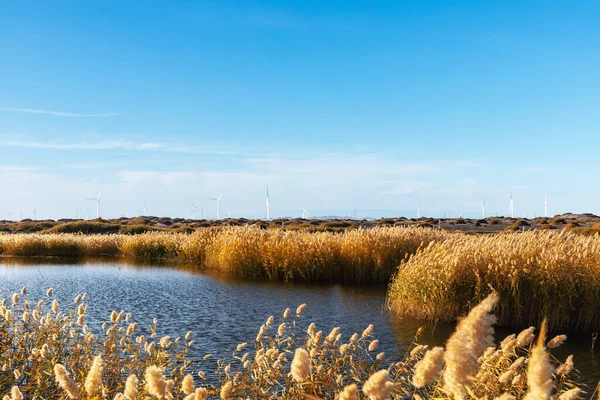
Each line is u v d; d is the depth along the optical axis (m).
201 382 8.14
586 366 9.73
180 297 18.27
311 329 5.54
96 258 35.81
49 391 5.60
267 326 6.26
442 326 13.22
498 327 13.00
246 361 5.58
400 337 11.99
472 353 2.00
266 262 23.89
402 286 15.02
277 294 19.02
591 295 12.46
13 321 6.92
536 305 12.92
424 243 22.97
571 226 52.81
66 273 26.09
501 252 13.85
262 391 5.20
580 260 13.02
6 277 24.28
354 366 5.36
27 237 39.44
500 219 77.38
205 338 11.77
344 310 15.64
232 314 14.98
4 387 5.82
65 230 54.69
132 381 3.21
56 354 6.18
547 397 1.77
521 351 8.05
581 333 12.51
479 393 3.85
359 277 22.39
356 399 2.48
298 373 2.76
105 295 18.62
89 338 6.41
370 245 22.95
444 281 13.67
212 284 21.77
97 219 74.88
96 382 3.40
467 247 14.55
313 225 61.06
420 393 5.13
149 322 13.73
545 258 12.96
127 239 39.31
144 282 22.33
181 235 37.03
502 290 13.05
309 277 23.05
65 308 15.45
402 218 78.88
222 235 29.81
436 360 2.19
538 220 69.69
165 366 6.33
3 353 6.46
